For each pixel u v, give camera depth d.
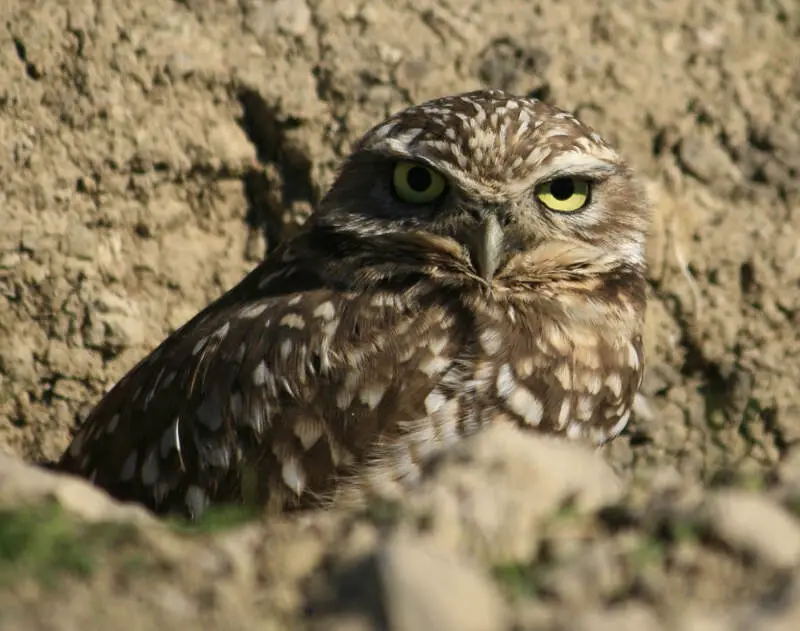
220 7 15.16
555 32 15.76
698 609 5.77
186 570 5.93
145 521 6.54
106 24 14.68
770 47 16.42
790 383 15.67
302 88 15.08
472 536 6.24
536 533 6.35
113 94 14.67
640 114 15.83
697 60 16.20
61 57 14.58
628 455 15.45
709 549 6.09
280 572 5.98
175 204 15.05
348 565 5.87
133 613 5.61
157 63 14.80
